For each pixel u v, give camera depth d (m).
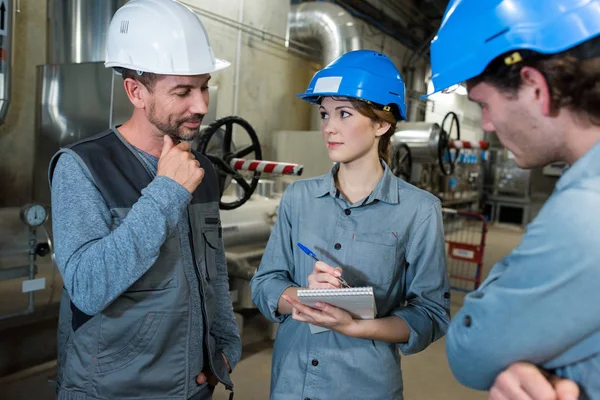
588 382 0.45
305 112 4.73
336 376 0.94
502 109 0.51
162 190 0.79
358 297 0.78
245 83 3.84
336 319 0.83
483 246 3.91
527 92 0.48
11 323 1.70
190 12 0.91
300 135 3.71
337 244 0.99
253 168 2.25
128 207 0.86
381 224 0.98
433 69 0.59
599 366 0.44
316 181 1.07
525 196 8.69
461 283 4.34
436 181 6.21
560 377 0.47
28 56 2.43
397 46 6.64
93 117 1.98
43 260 1.76
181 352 0.91
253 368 2.37
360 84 0.91
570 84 0.44
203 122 2.57
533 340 0.45
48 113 2.13
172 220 0.80
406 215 0.98
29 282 1.68
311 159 3.65
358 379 0.94
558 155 0.50
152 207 0.78
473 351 0.49
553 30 0.44
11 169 2.43
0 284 1.65
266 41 4.00
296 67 4.48
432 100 7.36
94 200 0.83
